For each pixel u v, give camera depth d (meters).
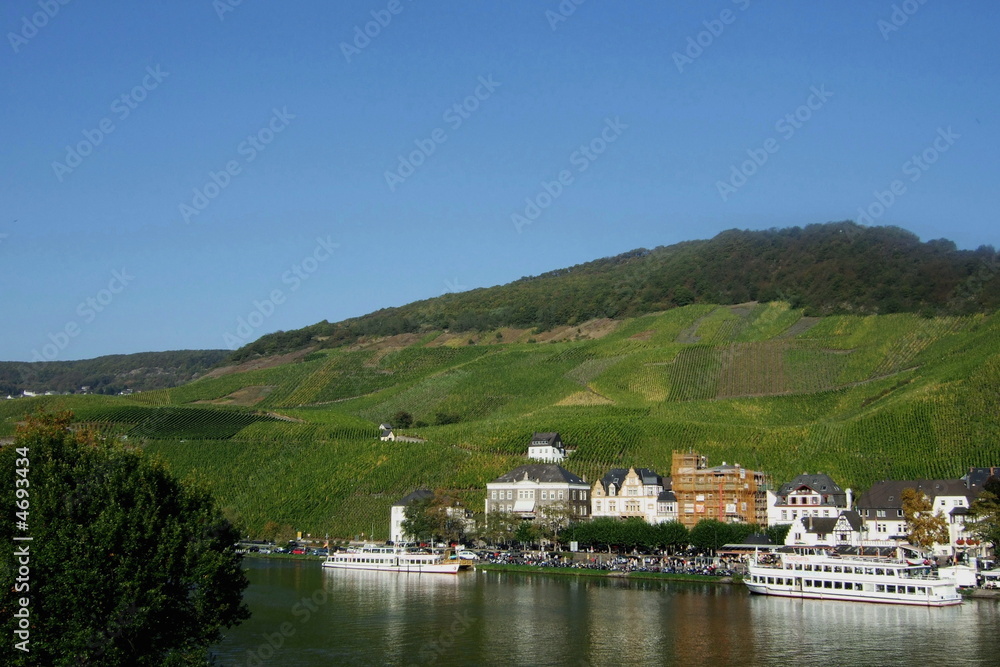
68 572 89.56
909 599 169.00
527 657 126.81
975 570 190.62
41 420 145.25
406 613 159.62
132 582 91.69
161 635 96.56
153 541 97.00
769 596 180.38
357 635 140.50
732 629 145.25
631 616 156.62
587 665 122.62
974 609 164.88
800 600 175.25
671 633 142.12
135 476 101.88
